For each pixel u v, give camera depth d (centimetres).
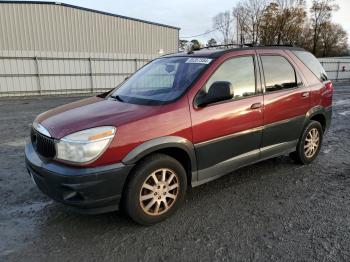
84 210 297
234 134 380
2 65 1859
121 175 300
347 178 455
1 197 392
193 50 447
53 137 299
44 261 273
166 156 330
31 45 2147
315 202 381
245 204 375
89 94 2061
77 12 2272
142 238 307
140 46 2625
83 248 291
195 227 326
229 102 374
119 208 325
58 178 287
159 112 324
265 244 296
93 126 298
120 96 395
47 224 332
